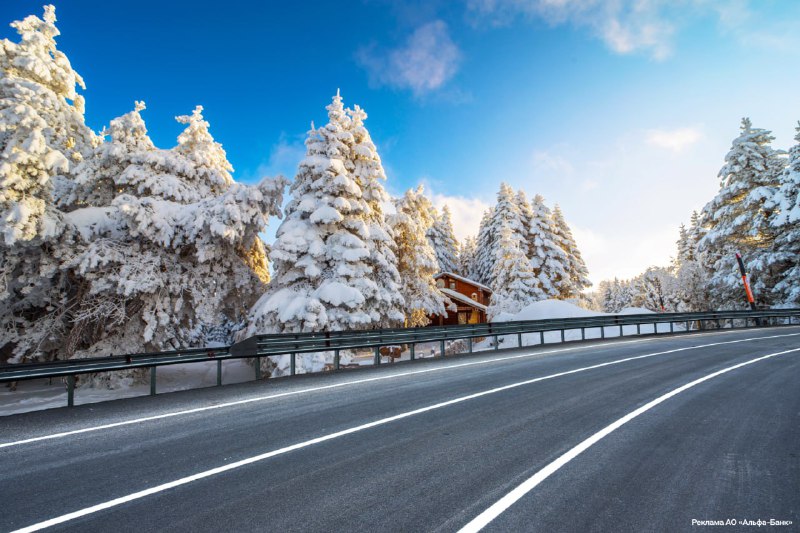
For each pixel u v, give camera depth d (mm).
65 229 14508
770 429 5391
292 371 10625
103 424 6086
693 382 8477
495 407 6680
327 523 3139
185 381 17797
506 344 23875
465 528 3029
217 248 16578
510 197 46312
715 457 4434
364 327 18141
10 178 12688
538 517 3186
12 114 14242
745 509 3305
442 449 4770
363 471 4160
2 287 13922
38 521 3238
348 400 7406
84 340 17234
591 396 7359
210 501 3557
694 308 47469
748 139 31922
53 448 5039
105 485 3926
